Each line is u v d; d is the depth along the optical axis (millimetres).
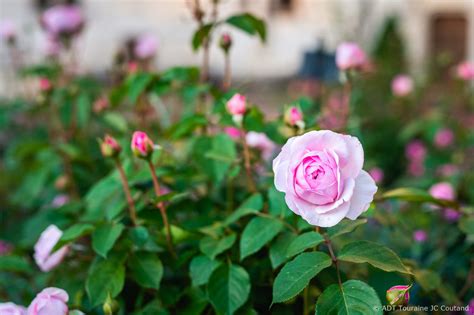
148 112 1232
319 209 615
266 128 857
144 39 1478
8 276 986
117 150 781
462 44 5172
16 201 1260
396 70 3100
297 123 793
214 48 5227
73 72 1609
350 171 622
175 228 776
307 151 622
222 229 759
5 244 1229
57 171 1283
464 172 1466
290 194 620
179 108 1392
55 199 1225
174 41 5355
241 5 4906
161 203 759
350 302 610
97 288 724
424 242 1008
